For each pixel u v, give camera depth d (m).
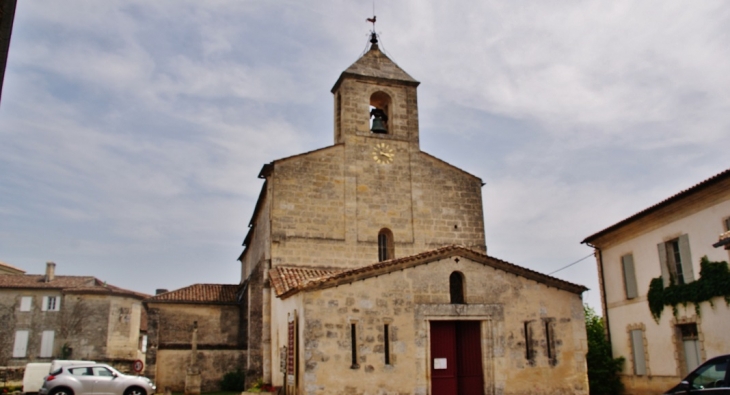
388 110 34.28
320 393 20.52
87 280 57.56
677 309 24.42
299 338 21.66
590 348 28.81
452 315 22.81
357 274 21.89
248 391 26.17
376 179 32.00
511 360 23.06
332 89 34.81
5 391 37.06
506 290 23.77
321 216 30.58
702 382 15.07
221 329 36.94
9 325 52.53
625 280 27.98
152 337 35.62
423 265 22.98
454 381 22.61
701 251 23.00
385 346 21.83
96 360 52.09
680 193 23.20
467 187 33.34
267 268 29.36
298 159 30.94
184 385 35.41
